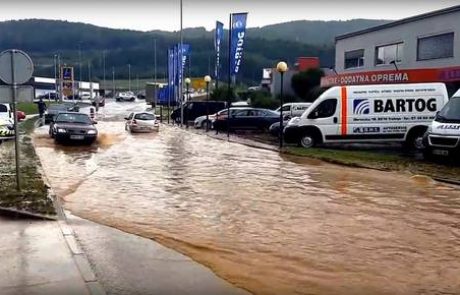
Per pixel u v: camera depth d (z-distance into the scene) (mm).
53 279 5621
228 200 10602
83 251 6758
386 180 13391
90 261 6363
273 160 17750
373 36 37438
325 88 40969
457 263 6750
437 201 10734
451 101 17109
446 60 30328
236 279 5961
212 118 35094
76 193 11250
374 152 20000
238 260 6707
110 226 8258
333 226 8578
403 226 8641
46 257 6355
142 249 6988
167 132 32500
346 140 21078
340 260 6809
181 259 6598
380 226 8617
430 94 20906
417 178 13648
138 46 143125
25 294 5180
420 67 32625
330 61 99125
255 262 6648
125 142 24859
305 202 10484
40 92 96875
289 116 30641
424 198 11031
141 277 5855
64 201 10312
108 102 91312
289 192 11586
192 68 110250
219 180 13219
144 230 8102
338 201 10633
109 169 15172
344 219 9070
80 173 14297
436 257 6992
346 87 21109
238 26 31078
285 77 53469
